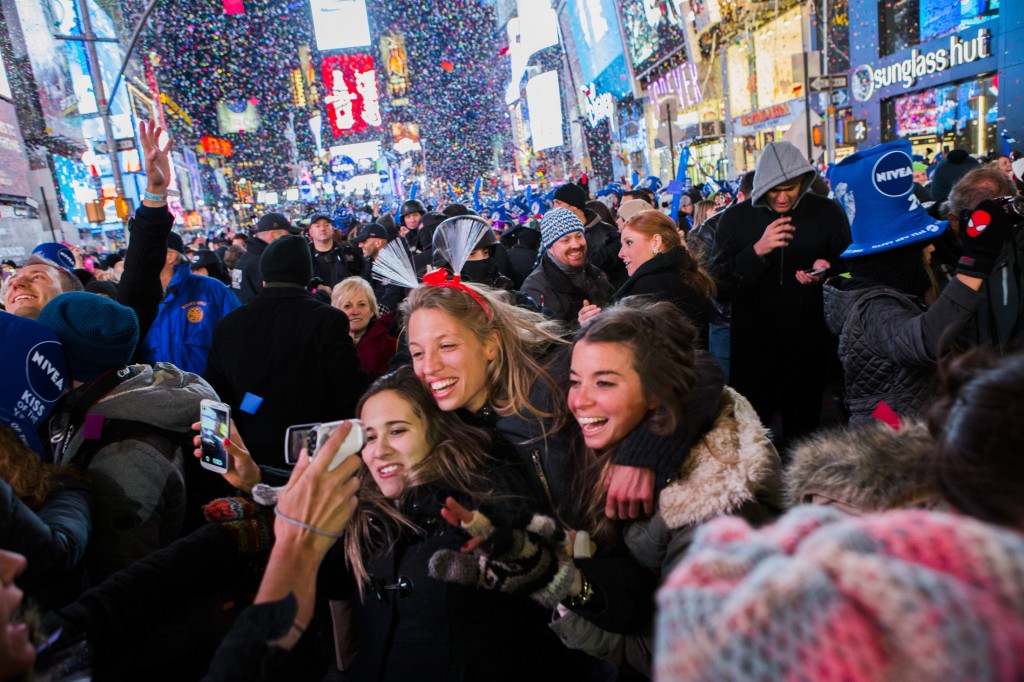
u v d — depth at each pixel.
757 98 27.56
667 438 1.63
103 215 14.91
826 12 22.97
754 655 0.44
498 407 1.98
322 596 1.84
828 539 0.47
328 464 1.30
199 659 2.04
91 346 2.35
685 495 1.58
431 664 1.61
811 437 1.34
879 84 21.31
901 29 20.36
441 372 1.88
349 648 2.54
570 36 48.72
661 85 36.06
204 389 2.46
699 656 0.47
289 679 1.17
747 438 1.66
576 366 1.74
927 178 9.36
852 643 0.41
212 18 59.59
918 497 1.11
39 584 1.72
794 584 0.44
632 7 35.06
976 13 17.25
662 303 1.84
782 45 25.20
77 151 32.47
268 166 86.75
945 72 18.52
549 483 1.93
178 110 76.06
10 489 1.68
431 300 1.91
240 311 3.52
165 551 1.62
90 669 1.35
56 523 1.85
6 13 26.81
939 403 0.81
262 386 3.39
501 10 57.88
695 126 32.62
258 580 1.76
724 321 5.38
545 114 47.88
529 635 1.74
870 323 2.65
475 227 2.46
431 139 69.31
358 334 4.56
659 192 11.77
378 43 95.38
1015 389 0.66
